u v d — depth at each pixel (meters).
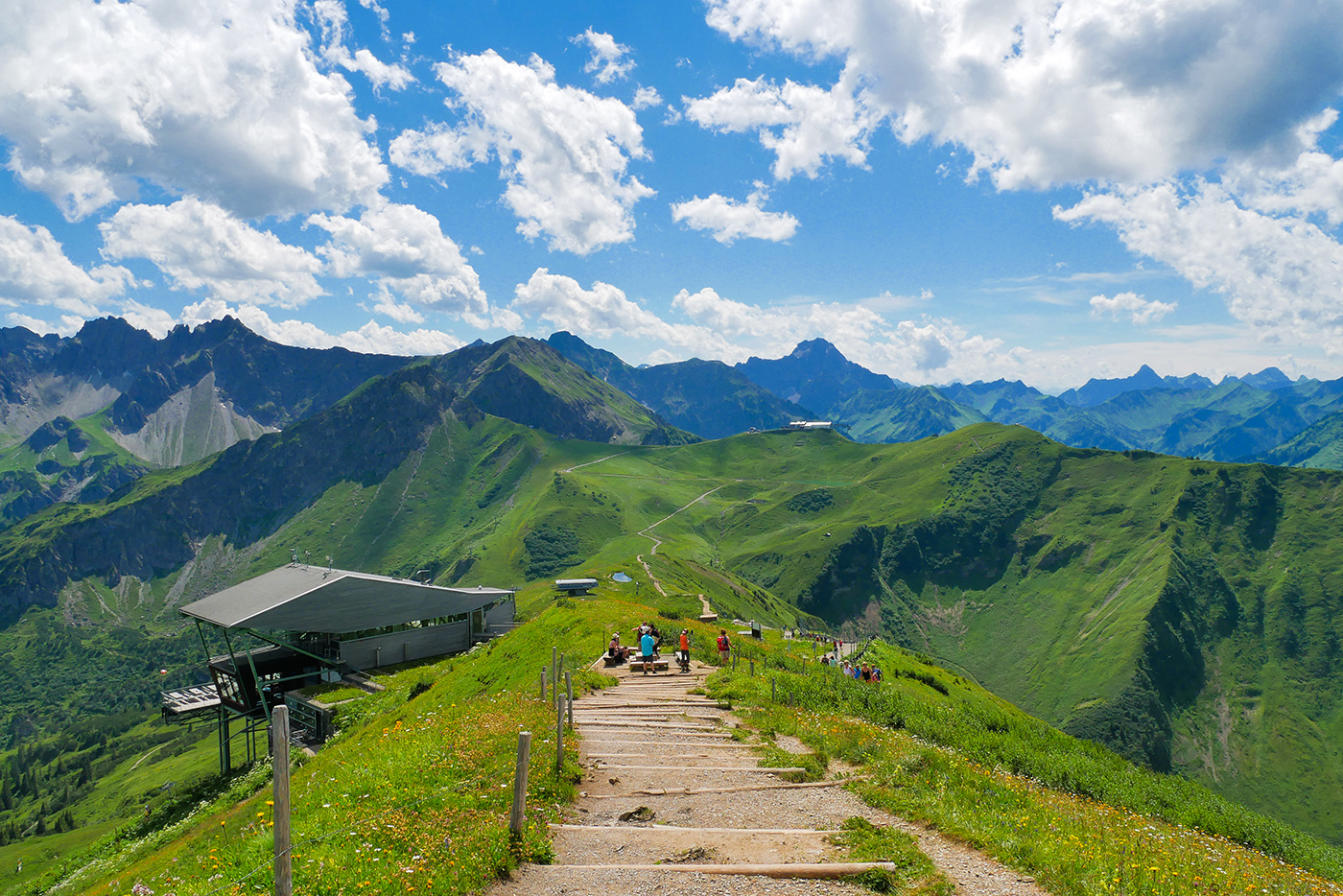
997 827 13.88
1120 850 13.81
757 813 15.12
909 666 82.25
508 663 48.16
